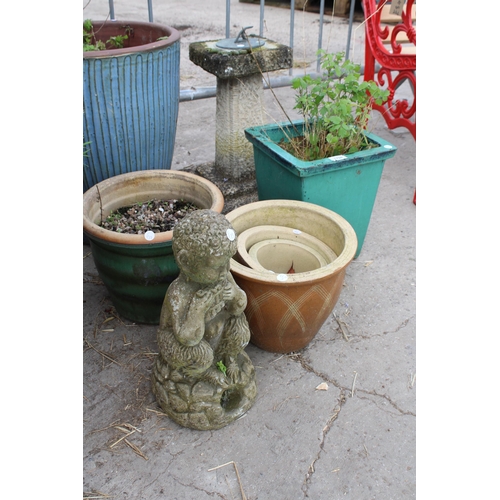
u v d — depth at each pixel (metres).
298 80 2.74
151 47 2.67
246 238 2.40
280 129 3.01
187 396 1.99
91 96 2.60
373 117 5.08
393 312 2.74
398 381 2.33
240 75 3.11
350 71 2.81
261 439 2.05
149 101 2.81
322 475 1.92
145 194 2.72
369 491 1.87
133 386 2.27
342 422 2.13
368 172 2.74
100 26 3.24
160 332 1.93
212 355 1.92
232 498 1.85
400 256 3.18
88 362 2.37
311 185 2.59
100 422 2.10
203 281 1.74
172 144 3.25
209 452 2.00
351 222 2.90
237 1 9.38
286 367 2.38
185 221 1.70
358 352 2.48
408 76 3.75
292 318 2.22
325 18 7.96
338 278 2.21
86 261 3.04
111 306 2.71
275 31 7.28
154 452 1.99
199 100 5.39
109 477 1.90
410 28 3.65
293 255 2.50
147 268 2.32
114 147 2.82
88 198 2.44
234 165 3.48
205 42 3.29
